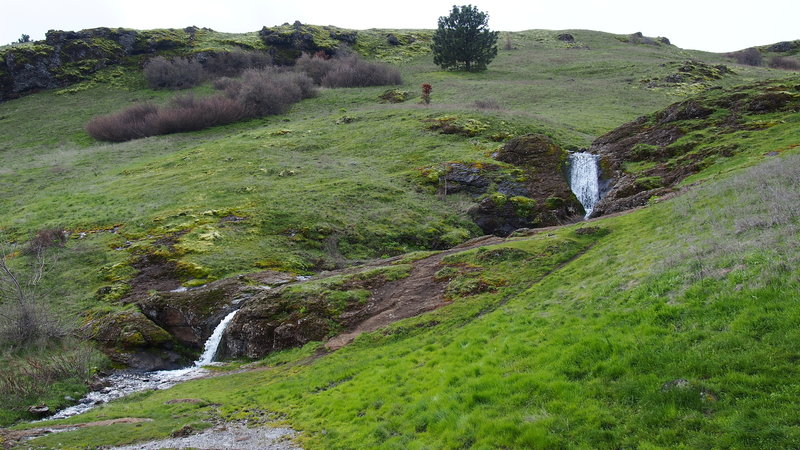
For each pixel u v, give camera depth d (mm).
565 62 121688
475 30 114875
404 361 17562
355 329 24484
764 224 16672
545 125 66000
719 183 26703
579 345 12531
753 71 107062
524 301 20594
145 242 39531
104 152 73000
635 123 52250
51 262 36969
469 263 28344
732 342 10211
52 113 95875
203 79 112688
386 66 114000
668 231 22469
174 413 17109
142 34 124875
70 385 21734
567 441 9305
